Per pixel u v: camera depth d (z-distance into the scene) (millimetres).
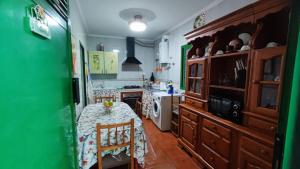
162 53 4324
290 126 613
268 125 1390
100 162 1567
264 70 1453
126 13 3096
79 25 2910
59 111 821
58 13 849
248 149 1494
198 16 3025
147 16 3242
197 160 2258
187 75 2619
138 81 5598
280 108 680
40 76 598
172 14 3129
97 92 4574
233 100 1746
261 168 1370
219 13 2539
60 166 814
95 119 2080
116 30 4422
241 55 1855
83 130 1696
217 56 2018
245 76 1777
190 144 2414
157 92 3996
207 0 2543
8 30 408
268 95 1469
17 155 441
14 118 431
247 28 1960
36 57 568
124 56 5375
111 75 5285
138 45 5469
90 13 3104
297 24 607
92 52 4637
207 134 2049
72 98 1103
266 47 1432
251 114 1534
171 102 3463
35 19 555
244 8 1568
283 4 1277
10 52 416
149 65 5672
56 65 797
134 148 1749
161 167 2178
